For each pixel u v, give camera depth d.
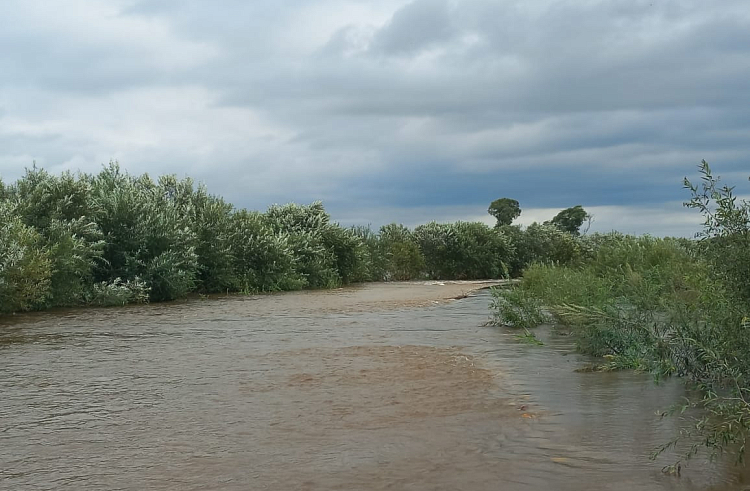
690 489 3.72
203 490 3.86
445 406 5.76
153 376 7.36
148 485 3.96
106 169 24.45
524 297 12.15
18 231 16.48
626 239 17.17
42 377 7.39
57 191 19.34
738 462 4.15
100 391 6.59
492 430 4.99
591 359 8.07
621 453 4.39
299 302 18.80
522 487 3.81
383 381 6.86
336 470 4.16
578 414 5.42
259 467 4.24
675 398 5.92
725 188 5.52
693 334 6.13
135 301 19.31
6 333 11.66
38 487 3.96
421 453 4.47
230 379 7.10
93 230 19.14
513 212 64.56
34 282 16.23
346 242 31.55
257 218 27.50
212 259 23.95
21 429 5.22
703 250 5.72
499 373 7.23
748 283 5.45
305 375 7.23
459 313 14.39
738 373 5.40
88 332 11.73
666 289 7.68
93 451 4.63
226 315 14.79
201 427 5.20
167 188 25.80
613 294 9.18
